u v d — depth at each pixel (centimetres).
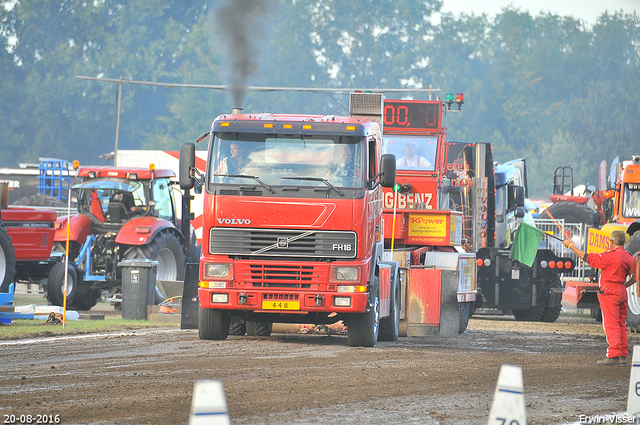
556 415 2809
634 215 6950
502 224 9394
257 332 5600
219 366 3728
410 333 5659
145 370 3572
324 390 3153
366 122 4734
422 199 7244
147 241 6612
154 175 7325
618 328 4194
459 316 5675
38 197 10894
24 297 8881
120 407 2753
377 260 4938
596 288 6188
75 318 6181
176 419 2577
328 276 4494
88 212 7412
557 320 8262
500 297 7762
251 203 4512
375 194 4800
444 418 2691
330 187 4503
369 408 2830
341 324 5706
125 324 5853
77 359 3912
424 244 6228
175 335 5153
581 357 4481
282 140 4569
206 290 4550
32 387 3109
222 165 4566
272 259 4528
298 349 4509
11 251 5750
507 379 1834
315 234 4503
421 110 7300
